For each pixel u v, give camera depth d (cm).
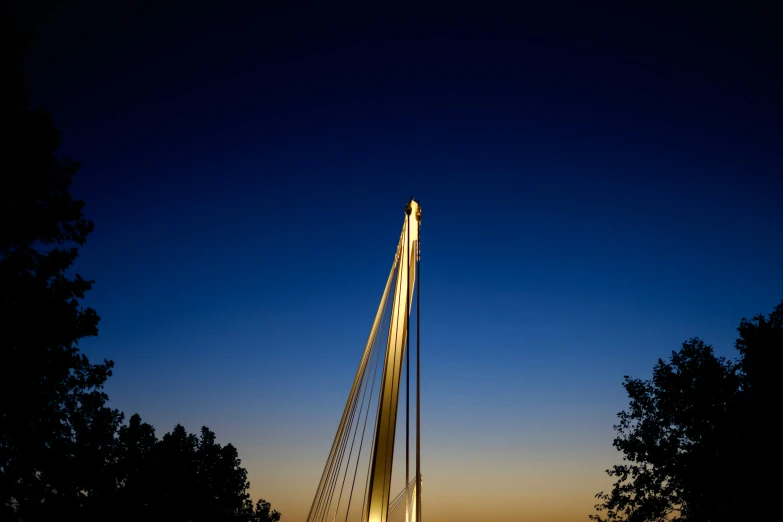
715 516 3145
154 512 4372
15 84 2250
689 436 3516
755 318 3397
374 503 2191
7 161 2281
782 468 2936
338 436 3177
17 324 2314
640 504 3650
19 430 2458
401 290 2744
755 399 3159
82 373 2767
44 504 2784
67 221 2522
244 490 5353
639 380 3819
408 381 2284
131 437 4553
